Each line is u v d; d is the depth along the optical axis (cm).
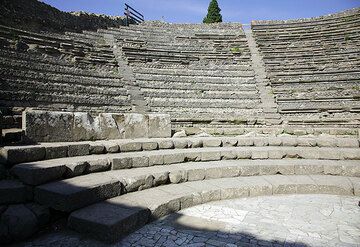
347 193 616
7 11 1653
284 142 881
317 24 2577
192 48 2362
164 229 426
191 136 953
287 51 2264
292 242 389
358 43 2145
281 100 1814
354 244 386
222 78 2022
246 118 1617
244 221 462
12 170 458
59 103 1347
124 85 1748
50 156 540
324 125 1566
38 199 427
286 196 602
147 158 645
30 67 1392
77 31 2200
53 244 373
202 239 395
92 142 686
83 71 1662
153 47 2273
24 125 598
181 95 1805
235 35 2617
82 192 428
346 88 1791
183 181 618
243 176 685
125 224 399
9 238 379
